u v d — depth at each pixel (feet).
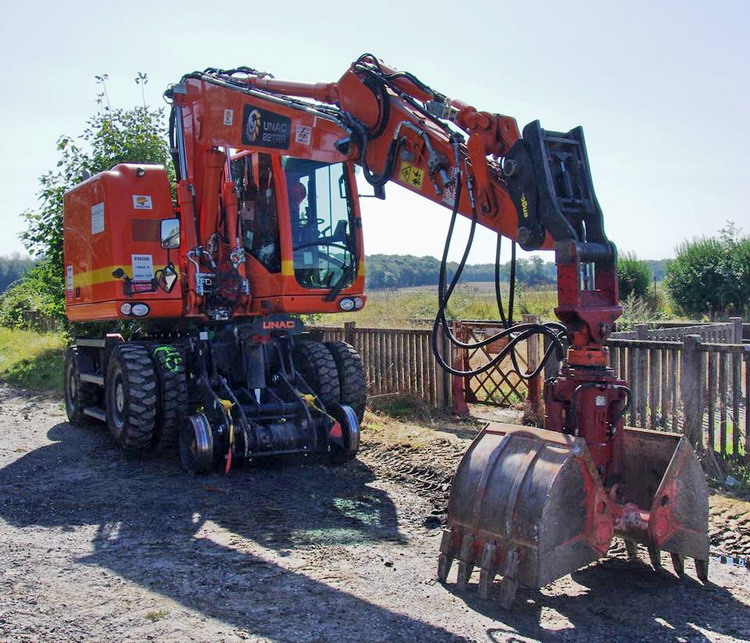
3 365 54.80
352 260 29.37
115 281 27.78
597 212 15.99
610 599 15.35
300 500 22.52
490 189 17.21
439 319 18.06
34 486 24.14
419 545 18.62
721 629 13.97
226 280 27.81
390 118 19.83
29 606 14.92
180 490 23.57
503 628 13.99
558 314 15.93
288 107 21.86
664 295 86.28
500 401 35.83
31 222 49.16
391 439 29.37
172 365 27.09
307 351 29.50
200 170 27.73
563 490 14.48
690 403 23.94
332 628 13.97
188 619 14.34
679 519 15.74
